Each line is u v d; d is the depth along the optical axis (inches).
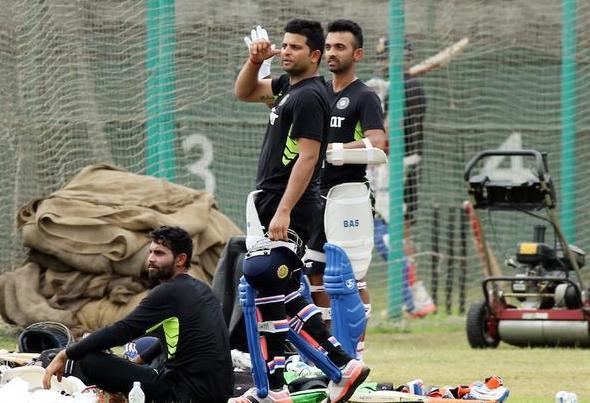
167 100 1921.8
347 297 1123.3
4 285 1674.5
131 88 1910.7
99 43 1892.2
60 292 1664.6
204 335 996.6
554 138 2315.5
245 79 1114.1
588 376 1405.0
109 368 991.0
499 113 2285.9
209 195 1772.9
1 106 1823.3
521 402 1179.9
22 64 1836.9
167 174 1929.1
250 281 989.2
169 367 1000.2
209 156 2050.9
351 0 2084.2
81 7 1877.5
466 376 1402.6
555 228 1701.5
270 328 996.6
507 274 2338.8
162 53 1915.6
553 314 1696.6
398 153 2018.9
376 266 2212.1
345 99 1261.1
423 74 2139.5
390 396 1024.9
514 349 1710.1
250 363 1097.4
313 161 991.6
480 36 2240.4
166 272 1004.6
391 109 2011.6
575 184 2262.6
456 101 2263.8
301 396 1038.4
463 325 2028.8
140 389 917.8
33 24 1845.5
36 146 1849.2
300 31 1011.3
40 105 1851.6
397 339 1849.2
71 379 1023.6
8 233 1808.6
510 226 2348.7
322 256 1242.6
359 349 1181.1
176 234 1006.4
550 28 2256.4
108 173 1770.4
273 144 1015.0
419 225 2208.4
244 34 2009.1
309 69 1016.9
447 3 2134.6
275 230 983.0
